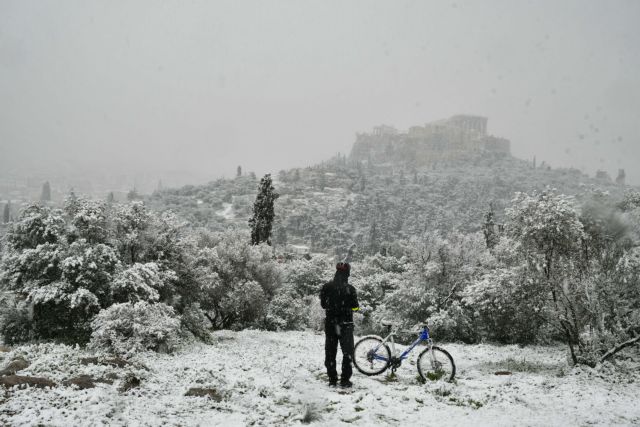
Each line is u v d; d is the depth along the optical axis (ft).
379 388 22.04
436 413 18.04
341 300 22.30
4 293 40.11
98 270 39.88
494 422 17.06
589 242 33.24
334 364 22.41
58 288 37.78
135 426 13.98
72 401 15.31
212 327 81.25
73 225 42.47
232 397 18.78
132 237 44.96
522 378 26.63
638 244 33.91
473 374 28.71
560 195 33.35
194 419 15.40
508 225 35.32
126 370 21.43
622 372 29.25
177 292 50.42
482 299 51.44
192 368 25.08
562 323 33.22
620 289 33.58
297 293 112.88
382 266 136.56
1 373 18.81
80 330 38.96
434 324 62.49
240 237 94.27
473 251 71.36
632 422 18.02
